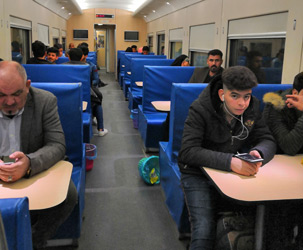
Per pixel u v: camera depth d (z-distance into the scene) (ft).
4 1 20.39
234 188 5.32
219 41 20.61
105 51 68.85
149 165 11.83
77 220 7.72
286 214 6.26
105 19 58.75
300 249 6.29
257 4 15.37
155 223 9.33
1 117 6.22
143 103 16.38
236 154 6.31
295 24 12.34
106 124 20.93
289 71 12.79
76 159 8.89
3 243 2.52
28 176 5.64
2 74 5.41
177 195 8.43
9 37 21.66
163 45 42.34
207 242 5.79
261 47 15.57
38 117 6.47
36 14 30.30
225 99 6.20
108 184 11.87
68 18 56.59
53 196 5.04
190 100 8.81
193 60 28.30
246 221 6.30
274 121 7.59
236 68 6.03
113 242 8.36
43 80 14.42
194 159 6.41
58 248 7.95
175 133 9.00
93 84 17.90
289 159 6.93
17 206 3.00
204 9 23.76
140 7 43.52
